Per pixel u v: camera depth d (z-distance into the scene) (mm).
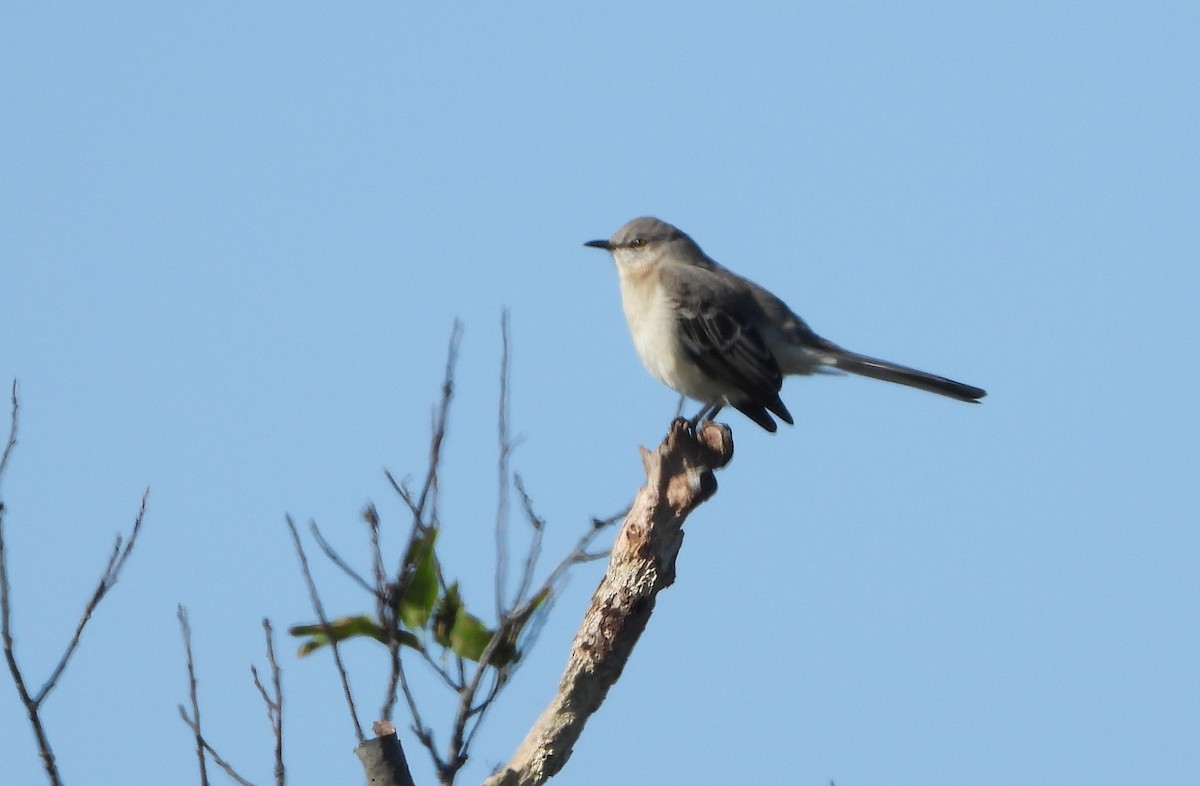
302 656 10242
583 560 10516
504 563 10289
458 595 10305
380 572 10039
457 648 10164
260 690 9484
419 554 10156
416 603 10180
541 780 10398
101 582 9656
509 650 10227
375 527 10148
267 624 9664
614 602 10430
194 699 9570
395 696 9805
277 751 9320
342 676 9539
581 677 10414
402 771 9398
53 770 9172
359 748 9406
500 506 10391
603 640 10383
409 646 10219
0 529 9383
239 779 9461
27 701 9188
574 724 10430
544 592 10367
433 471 10305
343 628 10164
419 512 10156
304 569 9836
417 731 9758
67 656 9398
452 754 9859
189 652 9711
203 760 9406
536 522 10469
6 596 9266
